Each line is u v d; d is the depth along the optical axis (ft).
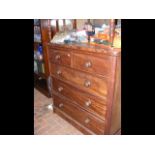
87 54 4.45
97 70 4.34
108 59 3.95
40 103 8.18
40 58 8.28
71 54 4.98
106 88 4.31
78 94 5.38
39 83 9.34
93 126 5.26
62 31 6.18
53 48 5.65
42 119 6.81
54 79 6.33
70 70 5.30
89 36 5.11
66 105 6.23
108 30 4.63
